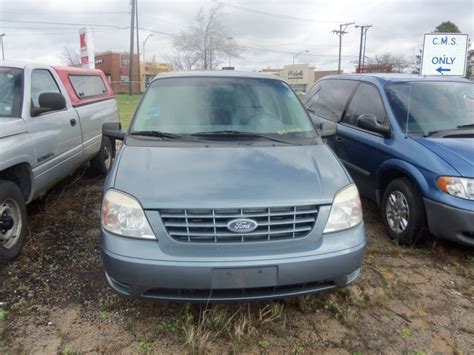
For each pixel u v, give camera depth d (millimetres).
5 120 3801
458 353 2629
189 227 2551
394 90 4859
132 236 2572
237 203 2561
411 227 3980
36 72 4723
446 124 4445
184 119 3658
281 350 2629
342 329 2844
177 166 2951
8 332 2746
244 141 3418
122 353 2582
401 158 4133
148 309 3006
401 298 3236
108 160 6883
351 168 5109
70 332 2764
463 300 3234
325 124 4062
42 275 3473
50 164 4457
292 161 3096
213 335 2727
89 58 15281
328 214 2693
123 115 16453
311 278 2586
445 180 3641
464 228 3541
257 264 2488
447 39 8602
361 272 3605
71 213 4891
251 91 4004
